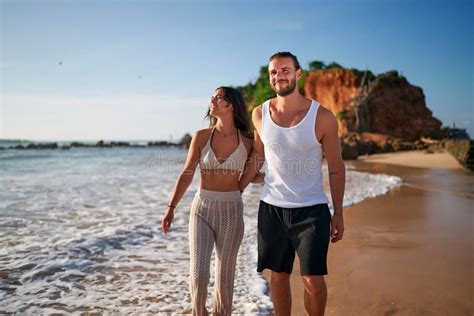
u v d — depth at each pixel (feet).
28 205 26.73
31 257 14.60
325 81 197.36
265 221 8.91
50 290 11.73
